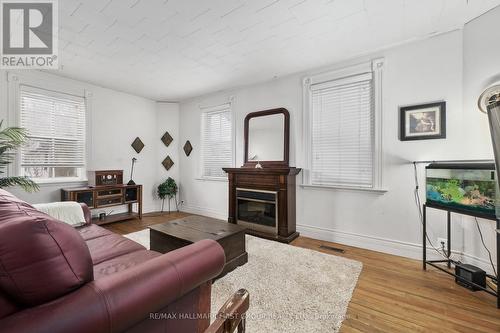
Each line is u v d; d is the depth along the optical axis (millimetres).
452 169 2053
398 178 2699
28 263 693
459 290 1953
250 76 3672
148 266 935
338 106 3174
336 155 3189
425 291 1940
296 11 2135
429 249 2537
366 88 2969
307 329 1489
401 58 2686
